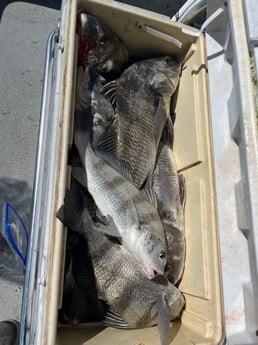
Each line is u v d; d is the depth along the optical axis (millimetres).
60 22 668
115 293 626
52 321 506
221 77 649
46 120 687
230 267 548
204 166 646
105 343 571
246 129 467
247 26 497
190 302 638
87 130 688
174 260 674
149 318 628
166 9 1002
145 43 767
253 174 453
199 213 642
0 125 877
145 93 751
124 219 648
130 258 641
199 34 710
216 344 537
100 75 756
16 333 753
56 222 544
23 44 937
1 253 807
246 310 521
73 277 636
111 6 686
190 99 719
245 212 498
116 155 701
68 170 589
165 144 761
